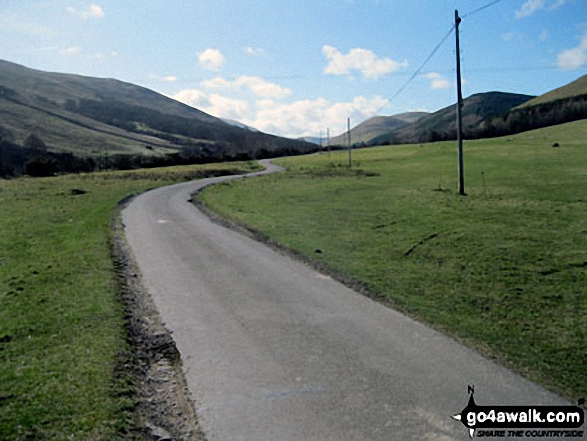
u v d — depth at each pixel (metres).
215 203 32.44
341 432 5.88
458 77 33.59
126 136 171.75
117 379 7.24
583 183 38.59
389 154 103.75
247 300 11.42
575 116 144.12
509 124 150.50
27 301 11.11
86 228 21.77
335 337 9.02
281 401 6.66
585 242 17.33
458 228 20.67
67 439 5.63
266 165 102.62
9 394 6.68
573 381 7.30
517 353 8.33
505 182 41.97
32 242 18.55
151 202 33.44
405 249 17.06
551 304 11.07
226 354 8.32
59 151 117.94
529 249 16.50
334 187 43.59
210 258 15.96
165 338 9.16
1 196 35.62
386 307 10.84
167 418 6.34
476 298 11.52
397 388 7.00
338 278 13.41
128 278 13.50
